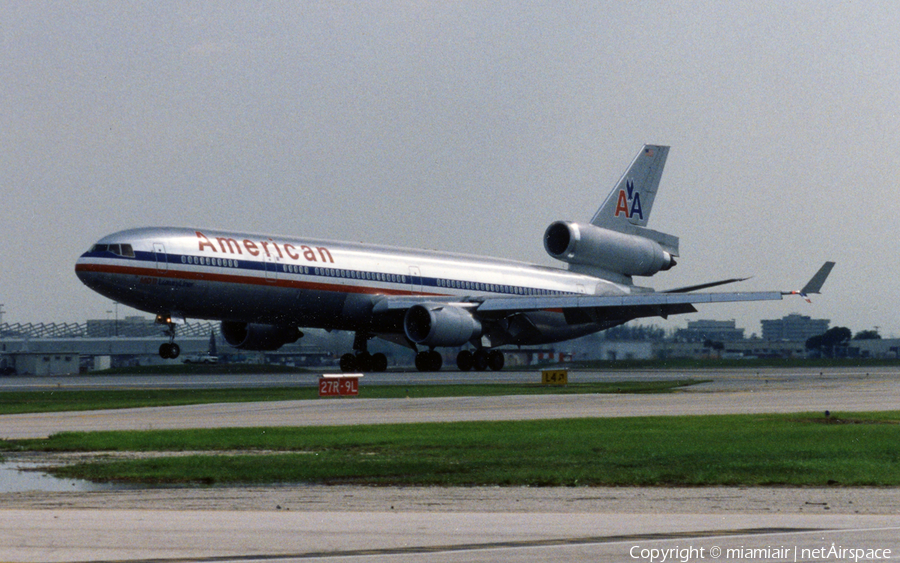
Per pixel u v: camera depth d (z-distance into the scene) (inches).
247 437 2076.8
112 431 2231.8
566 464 1628.9
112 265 4458.7
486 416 2647.6
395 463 1632.6
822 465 1600.6
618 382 4643.2
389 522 1113.4
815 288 4955.7
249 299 4857.3
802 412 2736.2
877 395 3555.6
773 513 1187.9
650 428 2240.4
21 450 1904.5
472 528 1073.5
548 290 6161.4
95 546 971.9
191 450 1898.4
